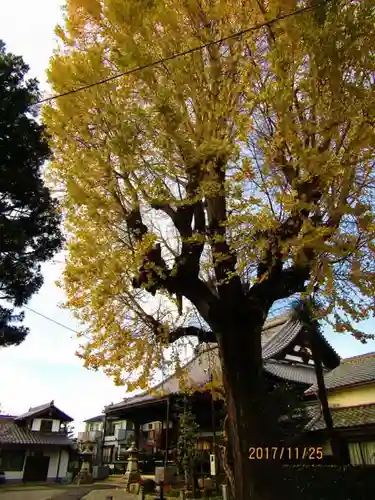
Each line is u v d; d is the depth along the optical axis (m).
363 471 7.83
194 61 7.26
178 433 18.48
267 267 7.43
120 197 7.94
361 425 12.41
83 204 7.55
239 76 7.43
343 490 7.59
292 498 7.07
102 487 21.83
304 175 6.21
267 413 7.37
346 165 6.21
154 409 21.89
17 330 12.93
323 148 6.71
